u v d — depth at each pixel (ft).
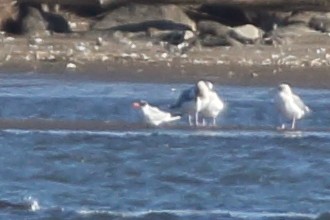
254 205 65.21
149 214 62.39
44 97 94.89
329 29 125.08
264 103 94.12
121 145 77.46
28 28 123.54
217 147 77.41
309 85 106.83
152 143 78.13
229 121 86.79
